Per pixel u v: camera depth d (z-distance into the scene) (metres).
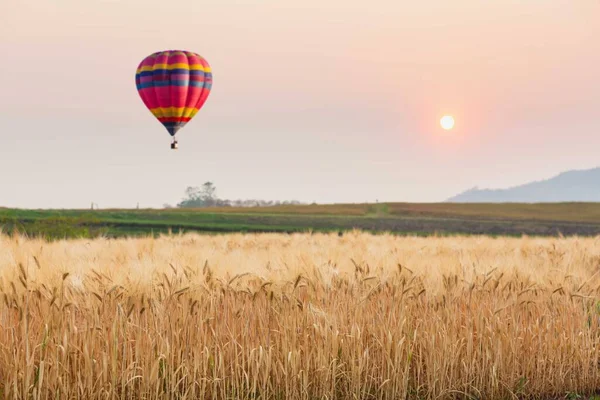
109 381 9.71
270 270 11.78
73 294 10.07
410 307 11.55
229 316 10.78
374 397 10.55
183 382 10.00
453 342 11.09
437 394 10.85
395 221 114.69
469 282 12.23
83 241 17.39
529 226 112.00
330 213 145.25
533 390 11.30
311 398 10.42
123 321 9.94
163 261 12.15
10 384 9.18
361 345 10.58
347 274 12.10
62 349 9.27
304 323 10.71
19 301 9.68
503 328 11.46
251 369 10.31
